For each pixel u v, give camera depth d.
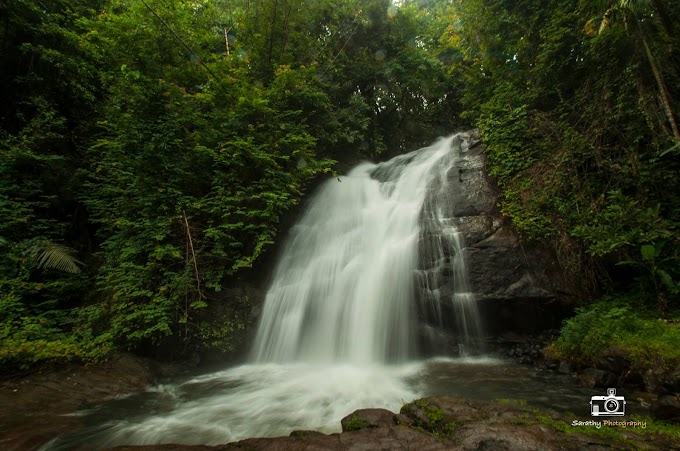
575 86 8.74
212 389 5.34
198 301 6.48
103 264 7.91
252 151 7.80
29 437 3.54
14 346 5.31
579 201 6.93
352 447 2.76
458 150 10.01
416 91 15.79
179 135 8.11
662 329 4.79
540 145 8.16
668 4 6.22
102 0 10.76
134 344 6.26
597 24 6.80
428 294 6.74
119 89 8.35
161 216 7.07
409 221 8.09
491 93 11.71
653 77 6.42
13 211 7.31
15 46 8.80
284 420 4.12
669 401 3.36
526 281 6.45
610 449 2.61
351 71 14.02
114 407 4.59
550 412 3.46
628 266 6.32
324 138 10.90
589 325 5.38
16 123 8.84
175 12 8.88
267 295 7.50
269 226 7.64
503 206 7.55
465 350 6.52
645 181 6.34
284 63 11.15
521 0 9.91
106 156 8.48
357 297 7.14
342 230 8.97
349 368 6.28
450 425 3.07
